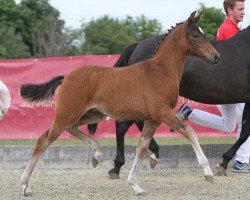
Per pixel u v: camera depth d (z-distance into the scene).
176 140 13.59
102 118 8.24
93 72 7.83
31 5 30.39
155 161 9.71
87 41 32.31
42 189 8.42
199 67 9.30
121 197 7.76
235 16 10.07
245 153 10.20
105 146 10.58
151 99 7.59
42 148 7.82
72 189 8.43
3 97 11.76
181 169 10.54
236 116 10.27
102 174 9.95
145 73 7.70
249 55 9.49
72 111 7.76
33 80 11.80
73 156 10.64
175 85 7.67
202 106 11.69
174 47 7.71
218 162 10.77
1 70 11.77
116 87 7.71
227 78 9.40
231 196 7.81
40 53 29.56
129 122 9.40
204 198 7.67
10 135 11.86
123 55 9.72
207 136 11.94
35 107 11.80
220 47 9.48
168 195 7.88
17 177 9.52
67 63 11.77
